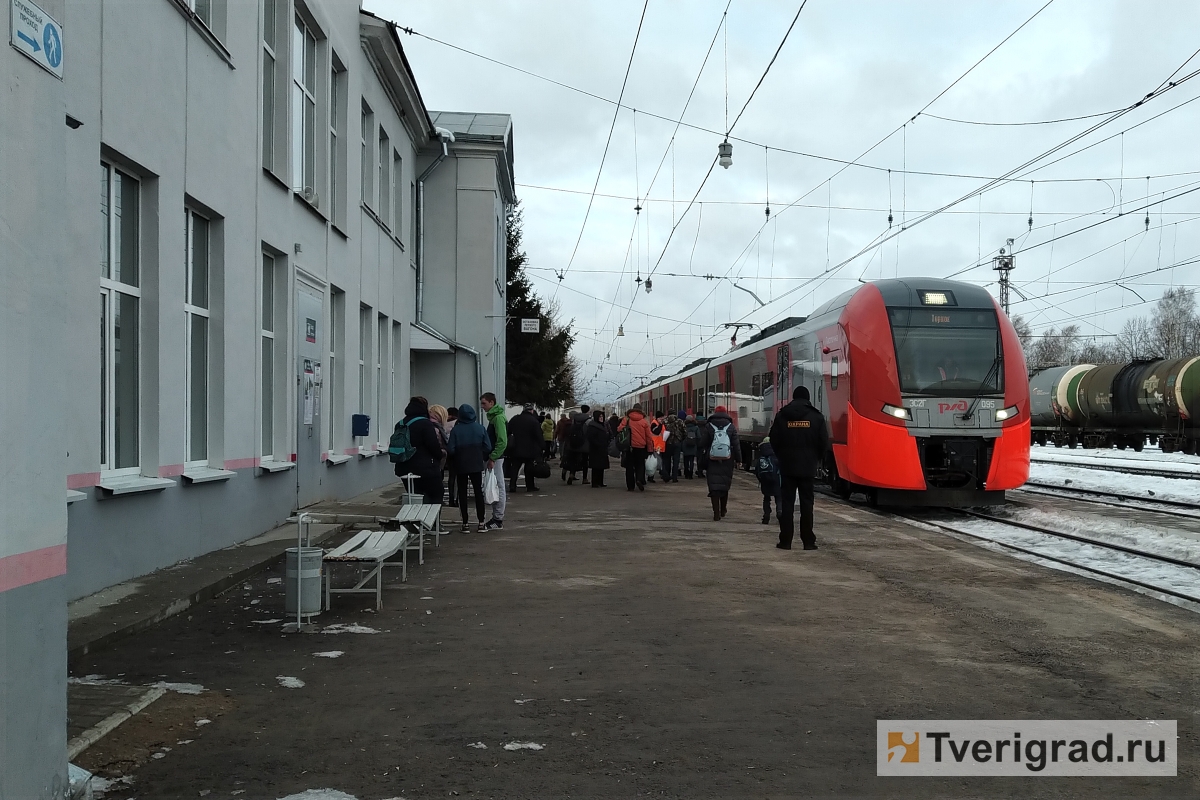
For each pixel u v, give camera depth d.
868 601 8.09
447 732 4.70
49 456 3.43
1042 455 37.09
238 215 10.68
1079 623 7.26
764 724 4.88
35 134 3.37
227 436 10.33
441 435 11.66
